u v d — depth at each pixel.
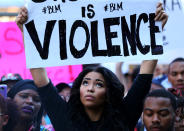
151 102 5.74
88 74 5.65
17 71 10.12
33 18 5.81
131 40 5.80
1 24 10.11
